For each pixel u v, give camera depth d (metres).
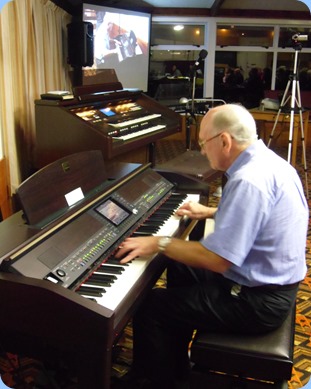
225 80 8.33
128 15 5.94
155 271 1.67
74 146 3.09
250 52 8.20
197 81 8.19
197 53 8.06
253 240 1.52
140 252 1.64
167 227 1.96
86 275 1.49
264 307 1.58
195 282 2.01
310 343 2.35
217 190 4.75
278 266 1.59
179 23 7.86
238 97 8.44
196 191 2.45
